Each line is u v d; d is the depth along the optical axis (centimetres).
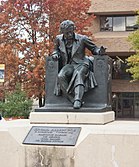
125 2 3195
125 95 3412
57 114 731
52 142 658
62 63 825
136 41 2342
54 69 816
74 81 777
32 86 2314
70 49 811
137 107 3372
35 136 679
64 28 793
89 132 650
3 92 2359
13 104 1798
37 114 741
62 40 817
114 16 3331
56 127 691
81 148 642
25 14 2412
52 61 819
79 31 2389
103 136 640
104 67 795
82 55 812
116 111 3419
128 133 633
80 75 773
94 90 795
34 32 2448
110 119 803
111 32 3309
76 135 661
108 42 3197
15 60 2342
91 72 809
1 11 2502
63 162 646
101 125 703
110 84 858
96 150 640
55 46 834
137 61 2366
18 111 1791
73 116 723
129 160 629
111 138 638
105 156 637
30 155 662
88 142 644
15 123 768
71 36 799
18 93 1939
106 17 3347
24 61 2364
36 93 2322
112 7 3212
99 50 803
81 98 761
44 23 2441
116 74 3416
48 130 688
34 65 2312
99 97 791
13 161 669
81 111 742
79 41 809
